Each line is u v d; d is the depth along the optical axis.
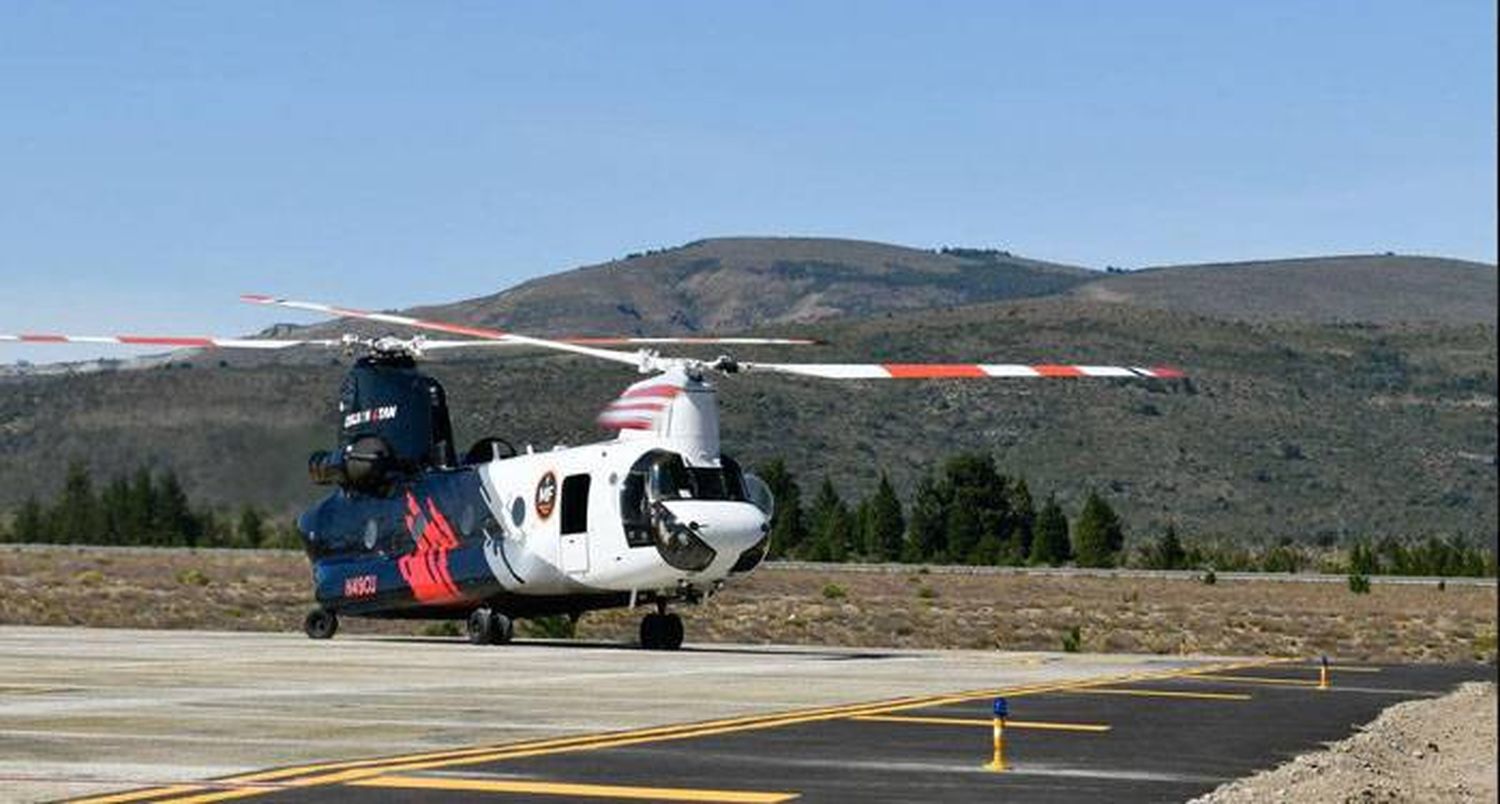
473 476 58.28
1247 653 74.62
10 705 36.78
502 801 24.52
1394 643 79.12
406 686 41.56
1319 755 30.84
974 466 174.75
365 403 60.91
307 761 28.22
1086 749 30.88
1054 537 166.75
